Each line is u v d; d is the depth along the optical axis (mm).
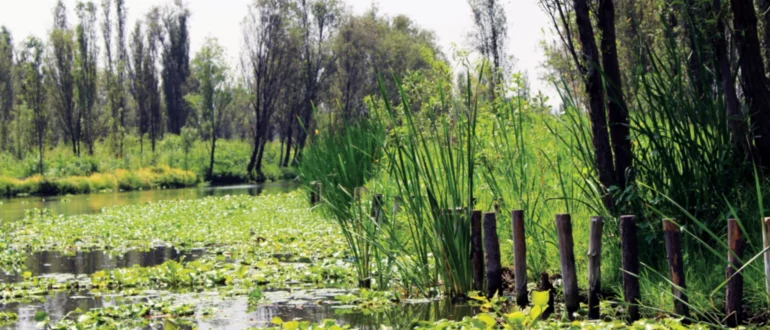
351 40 56906
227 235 17109
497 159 10797
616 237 8711
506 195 10625
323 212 18516
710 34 8336
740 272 6863
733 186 8203
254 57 59969
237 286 10844
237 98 68250
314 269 11500
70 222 21078
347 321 8523
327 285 10844
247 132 76688
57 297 10359
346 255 13039
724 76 8359
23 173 46375
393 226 10328
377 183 11742
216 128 60875
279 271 11828
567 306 8016
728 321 6910
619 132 8773
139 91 67500
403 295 9656
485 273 9422
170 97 75625
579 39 8781
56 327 8305
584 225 9383
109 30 66188
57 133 72062
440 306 9055
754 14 8453
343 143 17531
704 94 8391
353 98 58031
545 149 11102
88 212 26828
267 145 67688
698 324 6887
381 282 10094
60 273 12578
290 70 59781
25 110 49844
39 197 39000
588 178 9258
